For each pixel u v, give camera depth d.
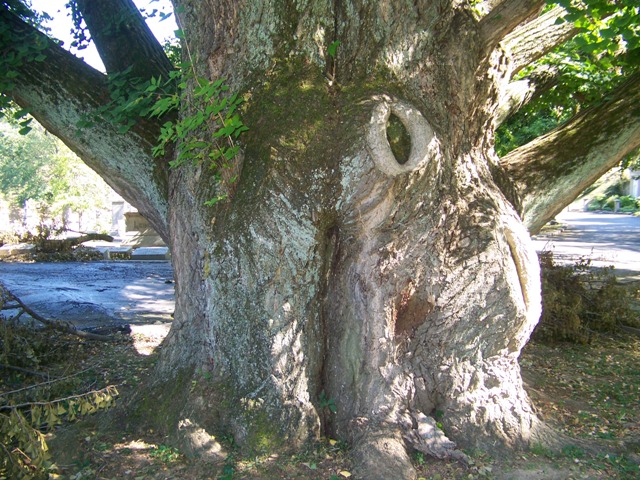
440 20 4.43
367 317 4.15
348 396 4.24
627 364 7.10
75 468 3.97
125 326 8.69
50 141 34.72
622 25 4.61
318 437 4.10
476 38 4.49
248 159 4.25
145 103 5.09
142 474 3.83
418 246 4.11
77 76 5.33
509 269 4.23
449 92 4.47
